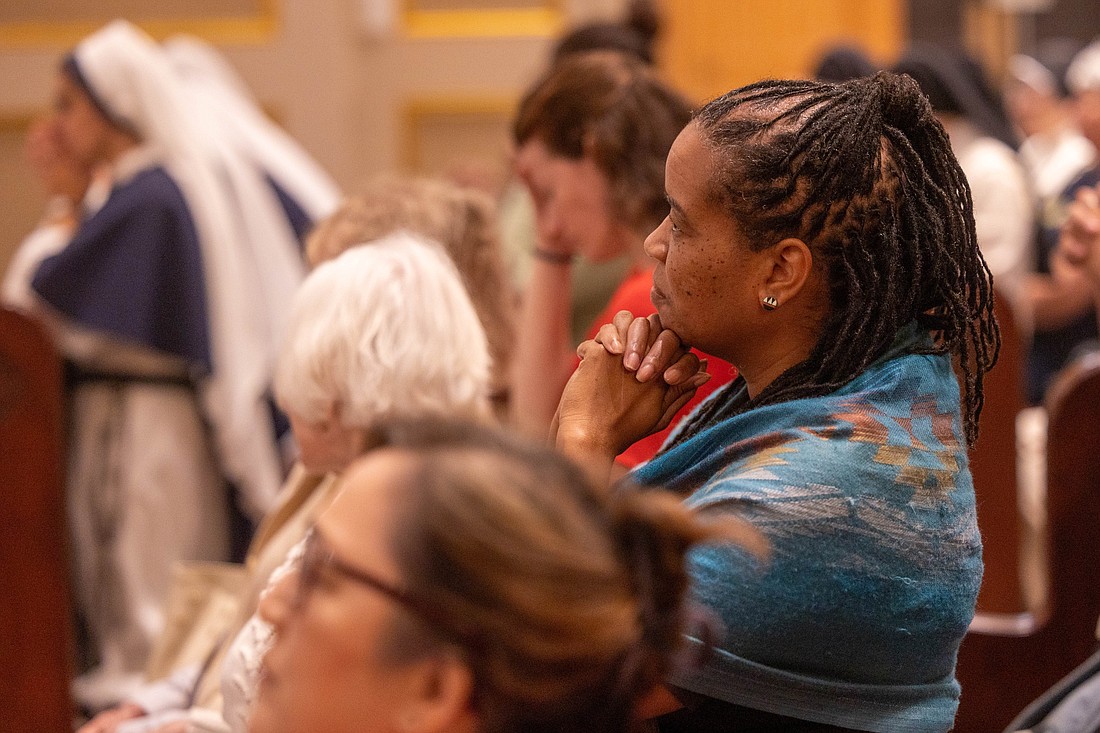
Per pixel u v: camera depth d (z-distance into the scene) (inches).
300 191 315.3
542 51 398.3
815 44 530.9
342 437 145.2
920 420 97.3
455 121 402.9
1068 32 637.9
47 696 218.5
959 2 618.8
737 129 98.6
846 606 91.9
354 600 65.4
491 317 189.9
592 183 180.1
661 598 68.9
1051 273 328.8
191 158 296.8
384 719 65.6
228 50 389.4
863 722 94.0
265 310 300.8
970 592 97.8
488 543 63.6
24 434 216.8
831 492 92.4
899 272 98.8
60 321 289.6
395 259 145.0
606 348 109.7
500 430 70.4
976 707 175.9
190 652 179.3
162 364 292.5
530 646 63.7
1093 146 346.6
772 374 102.7
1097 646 173.8
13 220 390.0
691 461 99.6
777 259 98.8
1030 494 240.2
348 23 394.3
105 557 293.0
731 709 94.0
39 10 387.5
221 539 301.4
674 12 530.9
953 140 329.4
